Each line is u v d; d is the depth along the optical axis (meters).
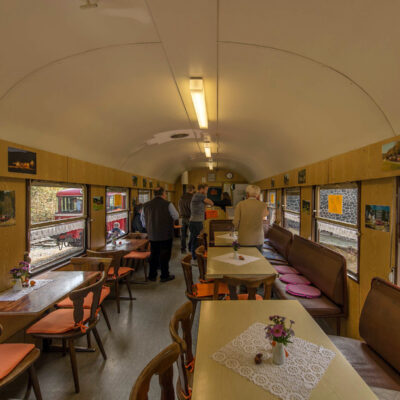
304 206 4.44
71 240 3.91
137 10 1.66
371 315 2.06
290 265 4.39
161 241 5.04
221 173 13.05
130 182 6.20
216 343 1.51
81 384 2.33
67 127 3.19
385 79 1.83
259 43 2.03
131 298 4.24
